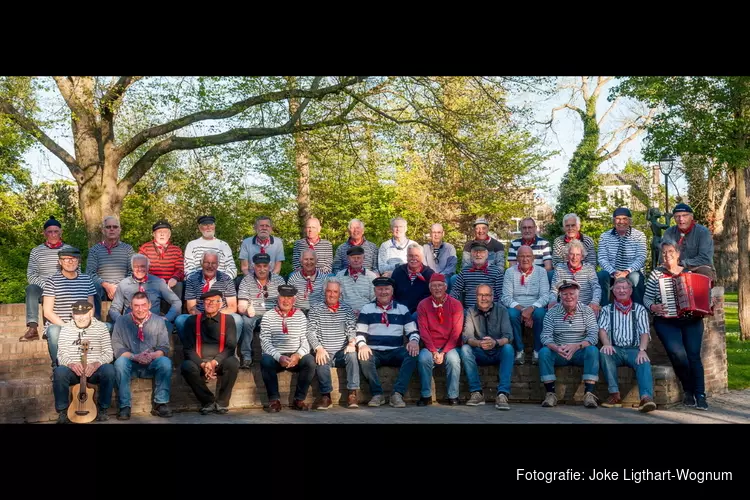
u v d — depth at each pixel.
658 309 10.71
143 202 25.66
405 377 11.18
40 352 11.73
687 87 18.41
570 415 10.12
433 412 10.52
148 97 18.53
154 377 10.48
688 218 11.86
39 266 11.98
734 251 45.38
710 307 10.55
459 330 11.23
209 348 10.60
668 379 10.70
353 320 11.46
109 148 19.33
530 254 11.78
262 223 13.15
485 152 20.17
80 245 19.61
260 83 18.41
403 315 11.54
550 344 10.97
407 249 12.30
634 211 37.03
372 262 13.57
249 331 11.70
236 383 11.07
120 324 10.44
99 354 9.98
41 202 25.75
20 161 23.12
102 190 19.20
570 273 11.82
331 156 21.64
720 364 12.42
